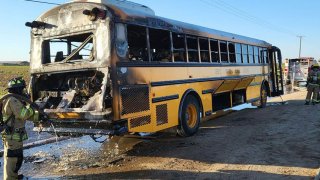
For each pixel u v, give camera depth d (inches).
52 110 302.0
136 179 256.2
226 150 331.0
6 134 240.8
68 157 324.5
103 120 279.6
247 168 274.8
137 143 376.8
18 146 243.6
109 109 282.4
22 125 246.5
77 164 300.7
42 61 333.7
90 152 342.6
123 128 291.4
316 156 301.3
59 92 324.2
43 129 318.0
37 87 340.8
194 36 420.2
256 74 634.8
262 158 300.4
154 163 296.5
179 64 382.3
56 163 304.7
